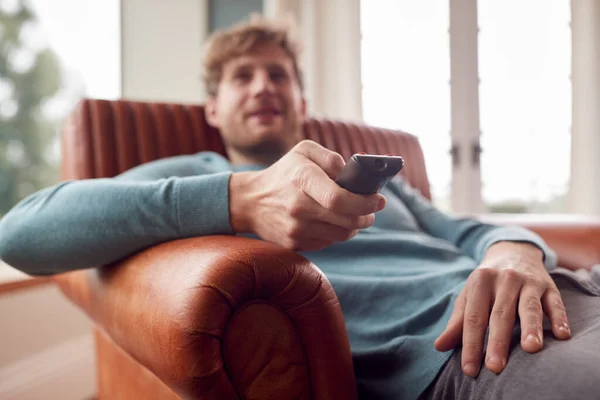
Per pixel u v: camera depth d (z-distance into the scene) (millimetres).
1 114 1494
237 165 896
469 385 424
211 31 1898
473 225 812
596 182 2055
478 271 495
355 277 626
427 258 735
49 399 1264
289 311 419
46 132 1602
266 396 405
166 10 1847
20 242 510
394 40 2193
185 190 481
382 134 1373
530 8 2129
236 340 392
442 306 567
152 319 407
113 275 518
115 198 489
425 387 484
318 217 415
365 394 538
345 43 2104
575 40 2082
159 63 1851
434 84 2182
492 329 433
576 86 2084
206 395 375
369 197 382
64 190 535
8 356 1181
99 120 912
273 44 1005
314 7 2074
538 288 471
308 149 439
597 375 347
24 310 1221
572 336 420
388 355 528
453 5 2146
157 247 486
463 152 2168
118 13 1806
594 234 1003
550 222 1050
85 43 1721
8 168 1520
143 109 980
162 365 396
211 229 479
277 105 969
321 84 2119
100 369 819
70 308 1350
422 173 1435
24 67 1548
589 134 2064
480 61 2164
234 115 959
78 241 491
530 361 388
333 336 433
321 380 428
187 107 1051
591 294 535
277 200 436
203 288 375
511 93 2154
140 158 938
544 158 2145
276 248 425
